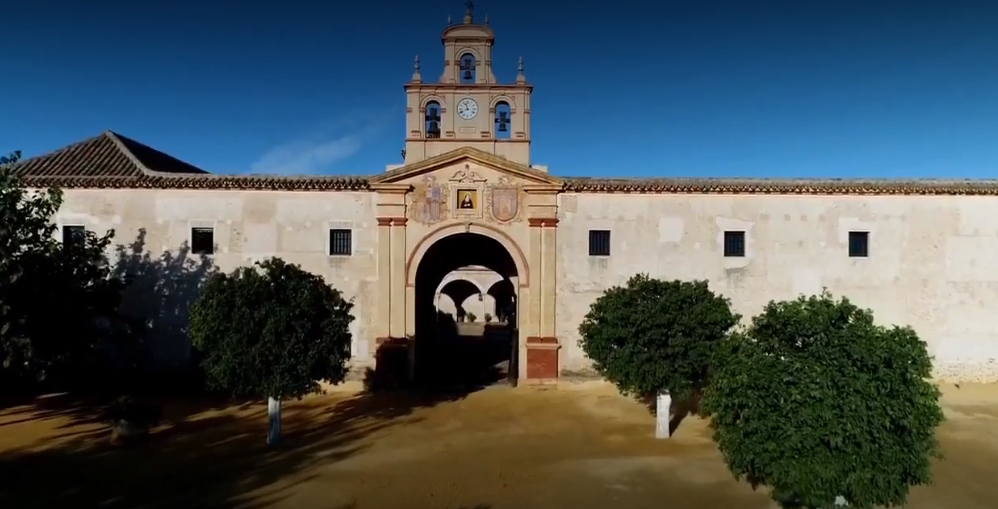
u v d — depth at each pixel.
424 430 19.55
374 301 25.33
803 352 12.15
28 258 18.84
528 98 26.58
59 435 18.48
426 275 29.44
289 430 19.47
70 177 24.56
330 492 14.02
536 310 25.50
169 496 13.72
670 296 18.36
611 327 18.52
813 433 11.18
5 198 18.95
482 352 38.06
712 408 12.82
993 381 25.11
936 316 25.23
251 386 17.27
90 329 20.62
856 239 25.55
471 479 14.97
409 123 26.42
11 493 13.84
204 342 17.36
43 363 19.02
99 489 14.11
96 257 20.95
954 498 13.93
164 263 24.75
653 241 25.50
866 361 11.40
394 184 25.38
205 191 25.05
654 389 18.91
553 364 25.28
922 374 11.76
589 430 19.64
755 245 25.41
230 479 14.85
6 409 21.56
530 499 13.70
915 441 11.46
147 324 24.55
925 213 25.42
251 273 17.66
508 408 22.44
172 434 18.91
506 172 25.72
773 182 25.45
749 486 14.47
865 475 11.00
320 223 25.33
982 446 17.97
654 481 14.84
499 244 28.25
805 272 25.33
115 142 27.94
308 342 17.80
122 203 24.81
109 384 24.34
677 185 25.30
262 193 25.19
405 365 25.12
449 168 25.66
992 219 25.36
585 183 25.36
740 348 12.91
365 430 19.52
